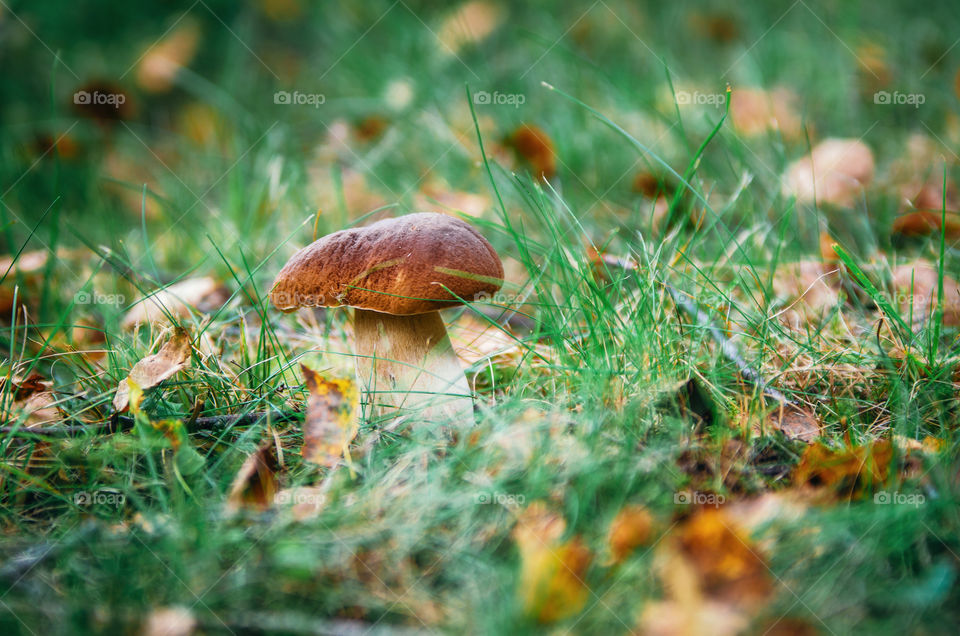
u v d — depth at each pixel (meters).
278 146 1.27
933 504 0.73
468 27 1.58
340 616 0.72
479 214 1.04
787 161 1.04
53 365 0.86
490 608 0.71
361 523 0.74
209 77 1.75
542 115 1.28
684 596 0.71
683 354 0.83
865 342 0.85
